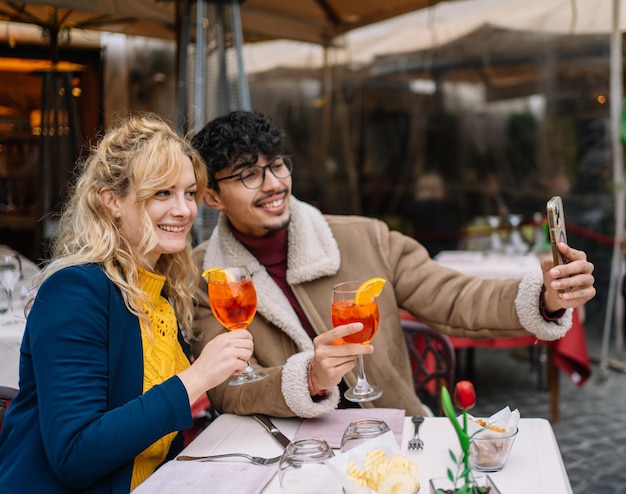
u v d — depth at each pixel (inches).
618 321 214.5
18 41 203.6
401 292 86.7
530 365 213.0
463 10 247.9
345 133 307.7
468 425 54.8
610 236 238.7
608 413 169.2
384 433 53.4
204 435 65.3
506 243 201.5
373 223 89.8
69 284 58.9
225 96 163.3
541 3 228.2
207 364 58.8
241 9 196.2
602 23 217.3
